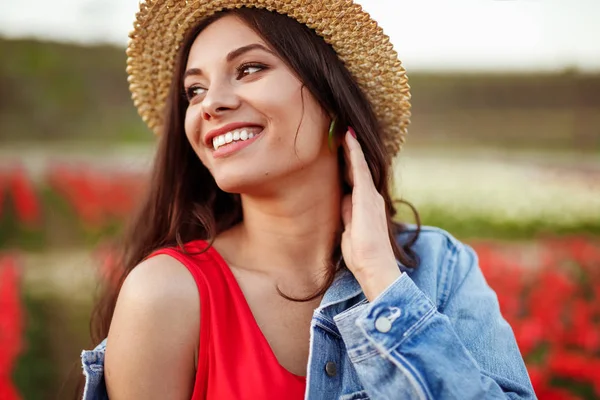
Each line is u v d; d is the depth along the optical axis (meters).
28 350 4.23
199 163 2.07
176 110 2.01
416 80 36.03
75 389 2.22
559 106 31.14
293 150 1.75
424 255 1.99
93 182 9.80
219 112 1.73
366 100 1.95
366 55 1.90
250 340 1.62
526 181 14.87
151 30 1.97
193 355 1.62
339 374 1.68
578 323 3.95
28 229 8.82
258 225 1.85
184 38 1.93
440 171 17.08
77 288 6.30
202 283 1.65
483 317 1.87
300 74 1.76
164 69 2.05
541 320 3.99
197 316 1.63
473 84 34.22
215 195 2.07
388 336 1.58
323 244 1.88
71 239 8.59
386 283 1.66
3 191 9.62
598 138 25.80
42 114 26.91
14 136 25.09
